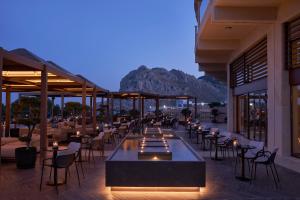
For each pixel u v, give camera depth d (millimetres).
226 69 21656
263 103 12445
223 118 30297
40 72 9758
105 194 5555
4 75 10578
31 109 8359
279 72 9969
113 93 21812
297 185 6219
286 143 9766
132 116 26281
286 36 9836
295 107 9664
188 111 27203
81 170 7621
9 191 5746
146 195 5504
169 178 5652
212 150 11281
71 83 13523
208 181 6531
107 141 13062
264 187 6062
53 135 12523
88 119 20828
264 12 10227
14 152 8562
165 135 10055
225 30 13180
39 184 6246
